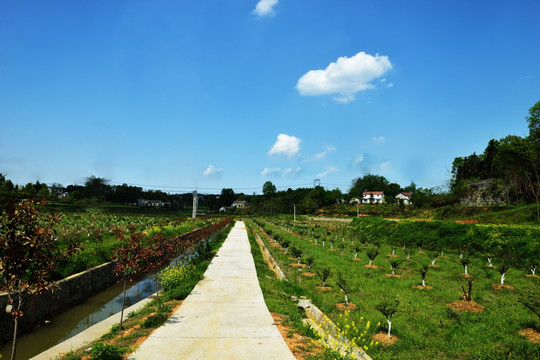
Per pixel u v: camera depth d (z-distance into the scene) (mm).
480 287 12797
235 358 6168
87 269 15266
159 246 12461
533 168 37750
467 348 7133
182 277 13258
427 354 6859
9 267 4691
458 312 9500
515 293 11945
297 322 8602
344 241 31344
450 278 14734
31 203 4930
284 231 43875
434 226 27109
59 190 75125
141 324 8258
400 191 113750
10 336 9633
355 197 97438
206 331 7684
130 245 8938
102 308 13109
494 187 44156
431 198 58781
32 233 4875
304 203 90562
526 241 18719
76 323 11273
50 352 8250
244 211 108250
